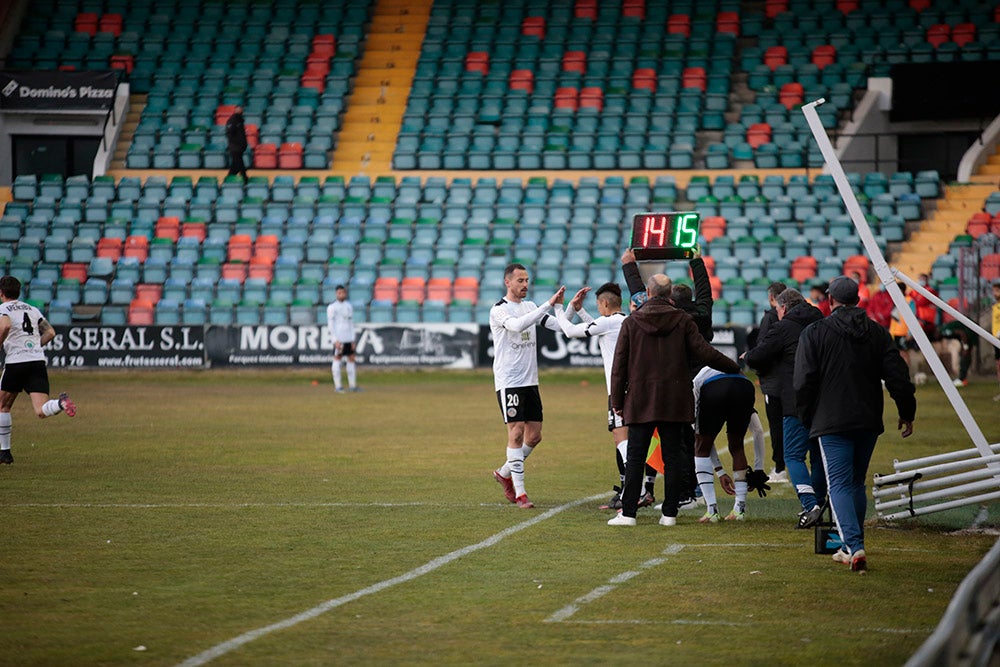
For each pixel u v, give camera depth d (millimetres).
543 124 66500
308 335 52875
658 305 18812
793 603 14141
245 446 29391
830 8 70688
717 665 11703
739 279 54031
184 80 70688
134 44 73062
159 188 63281
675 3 72938
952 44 65938
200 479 24000
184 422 34906
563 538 18125
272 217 61156
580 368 52469
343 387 47531
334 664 11711
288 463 26422
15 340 26125
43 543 17594
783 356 18828
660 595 14539
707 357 18641
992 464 18844
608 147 64750
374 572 15750
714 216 58938
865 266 54875
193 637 12641
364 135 67812
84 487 22891
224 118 68562
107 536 18125
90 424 34281
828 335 15891
